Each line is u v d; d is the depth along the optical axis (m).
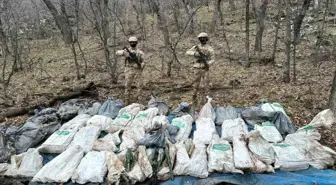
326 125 5.54
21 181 4.90
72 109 7.15
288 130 5.95
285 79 9.09
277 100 7.73
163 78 10.02
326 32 14.36
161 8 13.34
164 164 4.93
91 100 8.01
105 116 6.64
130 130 5.97
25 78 11.25
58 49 15.98
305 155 5.09
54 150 5.57
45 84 10.30
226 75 10.16
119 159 5.01
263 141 5.20
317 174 4.72
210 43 14.62
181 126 6.13
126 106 7.25
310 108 7.18
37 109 7.52
